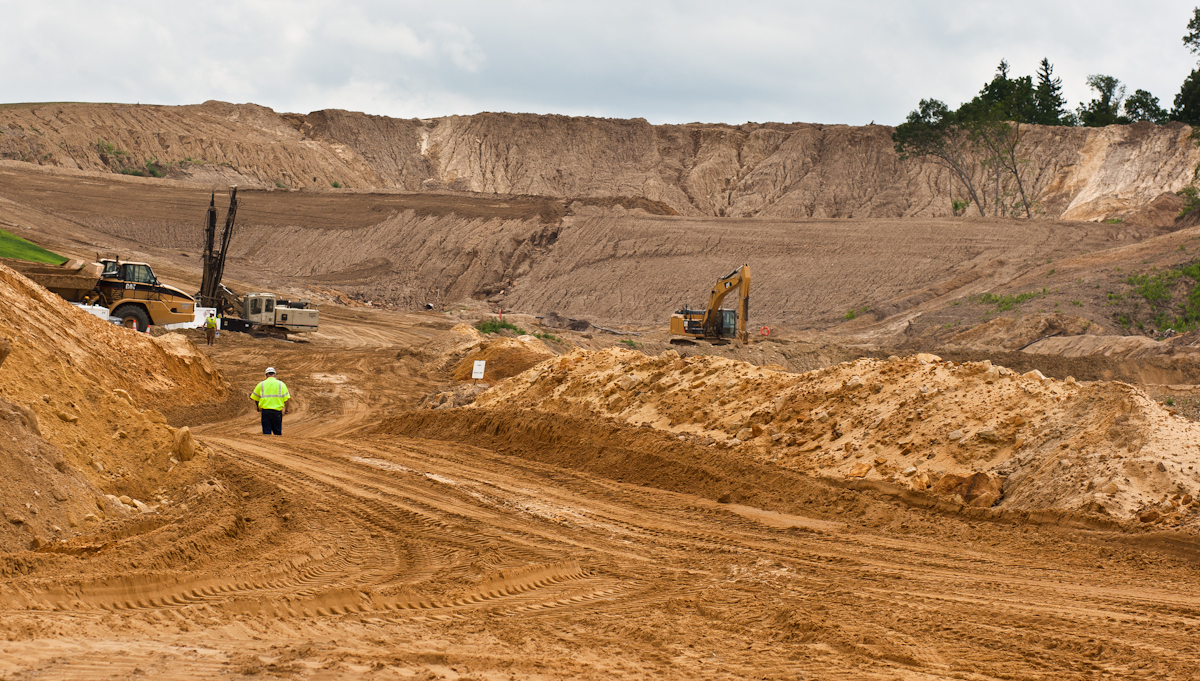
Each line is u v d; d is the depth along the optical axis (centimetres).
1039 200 9462
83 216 7281
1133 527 1062
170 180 8412
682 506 1380
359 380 3384
